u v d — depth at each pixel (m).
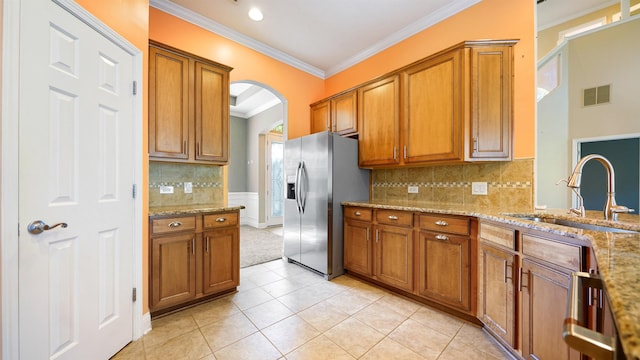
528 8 2.17
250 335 1.78
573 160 3.21
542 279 1.30
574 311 0.60
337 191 2.89
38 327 1.15
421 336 1.78
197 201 2.75
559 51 3.23
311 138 3.03
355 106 3.11
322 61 3.71
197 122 2.41
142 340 1.72
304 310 2.14
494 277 1.67
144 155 1.81
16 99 1.08
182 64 2.32
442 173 2.68
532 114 2.12
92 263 1.42
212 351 1.61
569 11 3.07
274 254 3.78
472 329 1.86
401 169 3.03
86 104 1.38
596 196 3.40
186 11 2.63
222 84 2.62
